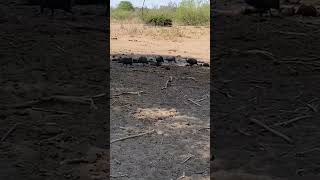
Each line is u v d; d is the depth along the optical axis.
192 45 14.52
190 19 20.81
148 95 7.09
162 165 4.28
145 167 4.23
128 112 6.06
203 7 21.75
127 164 4.25
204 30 18.38
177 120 5.77
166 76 8.86
